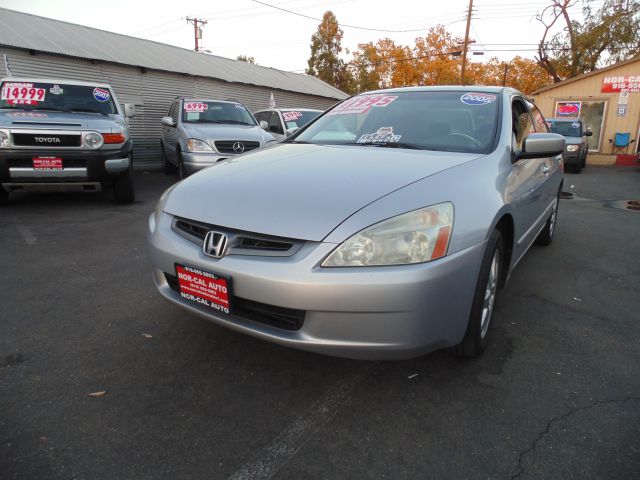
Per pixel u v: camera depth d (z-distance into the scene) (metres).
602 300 3.35
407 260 1.80
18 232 4.79
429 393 2.12
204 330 2.69
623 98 18.47
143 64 11.55
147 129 12.05
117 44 12.47
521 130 3.22
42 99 6.40
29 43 9.73
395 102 3.32
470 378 2.25
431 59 31.97
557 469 1.67
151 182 9.27
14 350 2.43
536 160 3.29
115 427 1.85
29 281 3.42
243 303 1.99
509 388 2.17
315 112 10.44
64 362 2.32
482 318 2.30
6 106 6.15
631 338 2.74
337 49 41.25
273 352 2.45
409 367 2.33
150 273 3.65
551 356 2.49
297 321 1.91
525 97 3.80
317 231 1.83
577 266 4.17
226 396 2.07
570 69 25.81
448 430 1.88
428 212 1.90
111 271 3.68
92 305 3.02
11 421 1.87
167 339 2.58
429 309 1.83
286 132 9.51
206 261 2.00
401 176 2.13
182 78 12.61
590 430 1.89
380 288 1.76
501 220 2.40
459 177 2.19
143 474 1.61
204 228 2.09
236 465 1.67
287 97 16.27
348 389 2.15
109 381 2.17
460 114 3.01
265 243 1.93
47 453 1.70
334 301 1.78
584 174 13.80
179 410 1.97
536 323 2.92
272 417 1.94
